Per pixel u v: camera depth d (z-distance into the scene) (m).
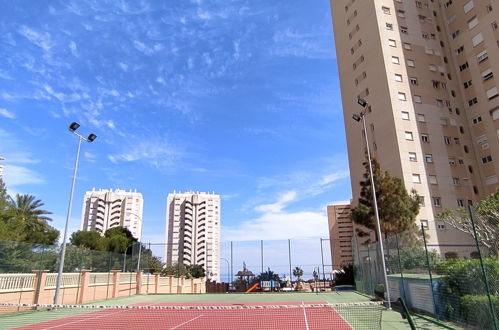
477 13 43.25
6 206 33.47
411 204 27.11
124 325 12.91
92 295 23.80
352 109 47.25
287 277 36.06
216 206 119.12
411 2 47.03
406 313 7.44
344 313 14.81
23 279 17.31
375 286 21.61
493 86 40.84
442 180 39.19
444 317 11.20
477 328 9.05
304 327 11.64
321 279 36.47
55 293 18.50
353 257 30.52
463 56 44.94
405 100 41.25
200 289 48.50
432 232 27.50
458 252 14.52
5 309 15.89
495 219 18.27
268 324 12.55
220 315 15.45
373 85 43.66
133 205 98.62
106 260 26.62
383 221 26.00
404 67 42.84
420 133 40.31
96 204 96.50
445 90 43.78
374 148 42.38
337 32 52.28
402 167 38.12
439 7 48.81
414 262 15.30
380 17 44.41
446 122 42.12
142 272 31.75
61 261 18.33
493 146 40.44
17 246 17.19
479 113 42.28
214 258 113.75
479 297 8.90
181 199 116.69
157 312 17.00
